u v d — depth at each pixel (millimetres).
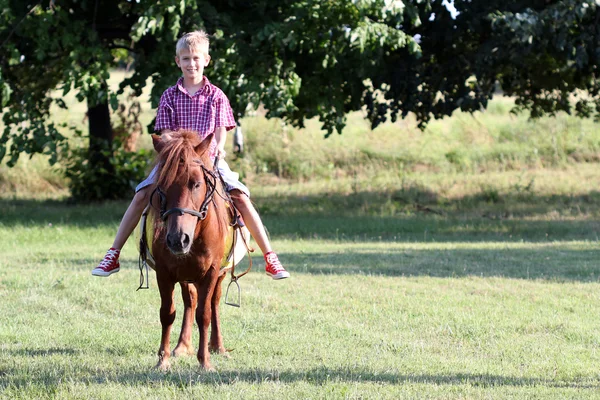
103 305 9031
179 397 5449
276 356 6832
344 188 24641
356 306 9047
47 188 25297
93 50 16172
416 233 16953
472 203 21797
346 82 18516
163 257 5930
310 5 15758
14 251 13516
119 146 21234
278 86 16266
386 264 12156
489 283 10578
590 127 30328
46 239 14938
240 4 18141
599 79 20500
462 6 17609
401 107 18891
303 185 25578
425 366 6484
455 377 6113
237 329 7910
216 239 6016
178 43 6488
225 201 6320
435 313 8719
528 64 19594
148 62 16531
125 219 6223
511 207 21047
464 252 13547
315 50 16812
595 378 6172
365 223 18016
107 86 16281
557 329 7996
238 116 16938
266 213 19906
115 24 19188
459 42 18844
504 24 16516
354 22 16047
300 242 15180
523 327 8070
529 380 6066
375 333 7770
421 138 30391
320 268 11789
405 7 16312
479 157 28281
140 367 6363
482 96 18266
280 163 27562
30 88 18641
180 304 9125
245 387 5684
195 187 5578
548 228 17219
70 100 34781
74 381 5875
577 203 21469
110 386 5695
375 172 27234
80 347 7121
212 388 5645
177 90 6504
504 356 6914
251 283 10500
